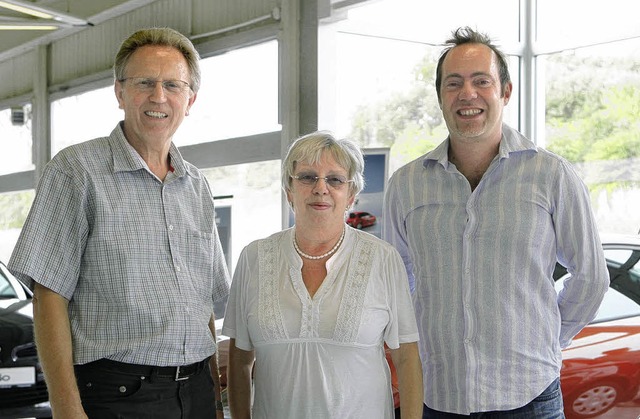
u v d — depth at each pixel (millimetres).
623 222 6438
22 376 4902
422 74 6680
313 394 2377
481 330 2590
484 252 2609
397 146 6633
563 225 2625
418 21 6645
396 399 3510
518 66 7121
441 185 2717
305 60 6629
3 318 5227
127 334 2352
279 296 2438
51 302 2309
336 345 2381
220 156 7738
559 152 6918
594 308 2695
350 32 6488
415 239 2738
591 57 6645
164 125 2441
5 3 6844
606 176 6539
